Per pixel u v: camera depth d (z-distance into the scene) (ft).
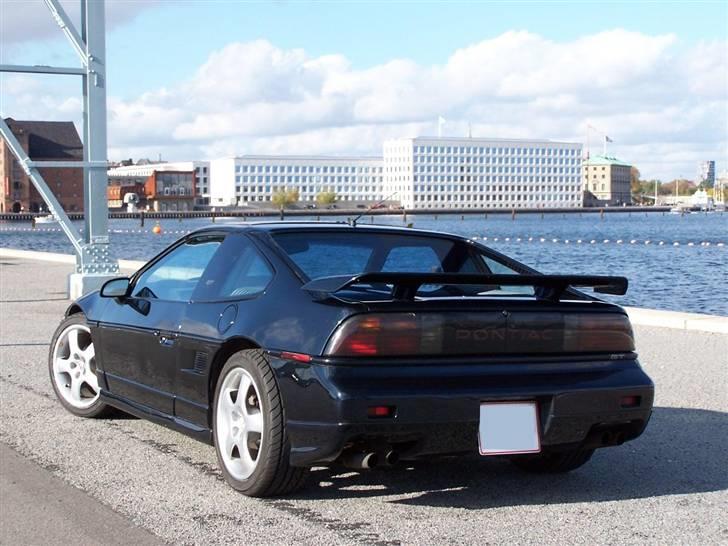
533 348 15.40
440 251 18.22
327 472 17.78
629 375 15.98
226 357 16.58
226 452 16.29
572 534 14.43
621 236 262.88
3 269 80.89
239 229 17.98
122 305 20.07
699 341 36.86
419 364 14.69
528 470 18.19
